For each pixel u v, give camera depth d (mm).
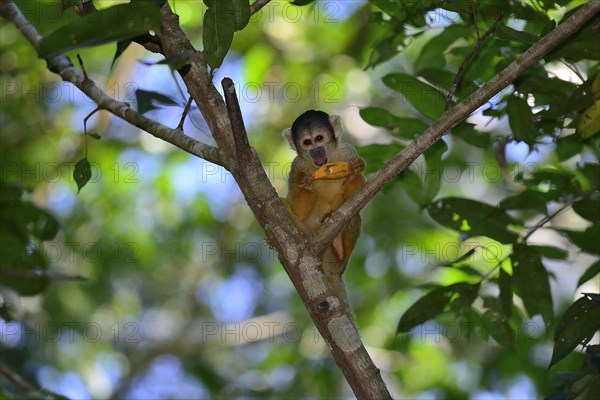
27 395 7066
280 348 16766
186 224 17891
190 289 18516
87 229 17531
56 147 17656
